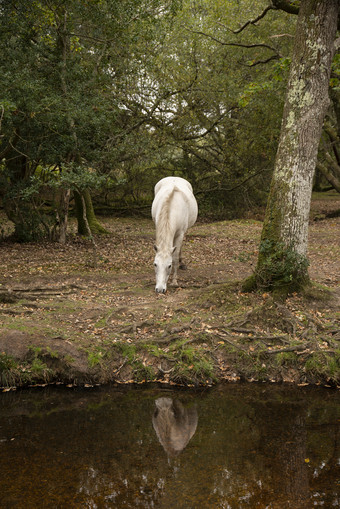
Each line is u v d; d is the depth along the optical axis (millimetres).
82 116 11078
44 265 10555
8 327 6500
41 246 13094
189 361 6180
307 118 6887
